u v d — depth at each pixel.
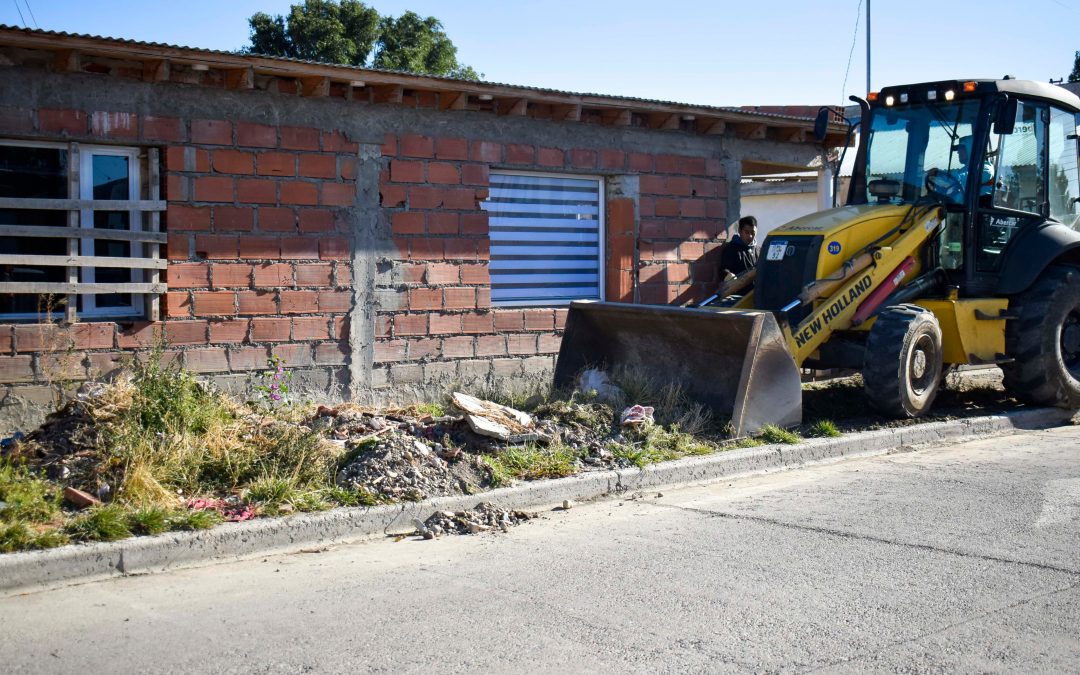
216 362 9.29
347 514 6.29
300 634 4.51
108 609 4.89
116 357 8.77
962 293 10.09
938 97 10.24
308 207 9.73
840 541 5.95
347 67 9.28
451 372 10.55
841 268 9.45
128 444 6.53
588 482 7.29
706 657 4.20
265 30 27.83
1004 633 4.45
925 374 9.59
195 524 5.86
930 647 4.30
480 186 10.70
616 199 11.78
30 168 8.71
